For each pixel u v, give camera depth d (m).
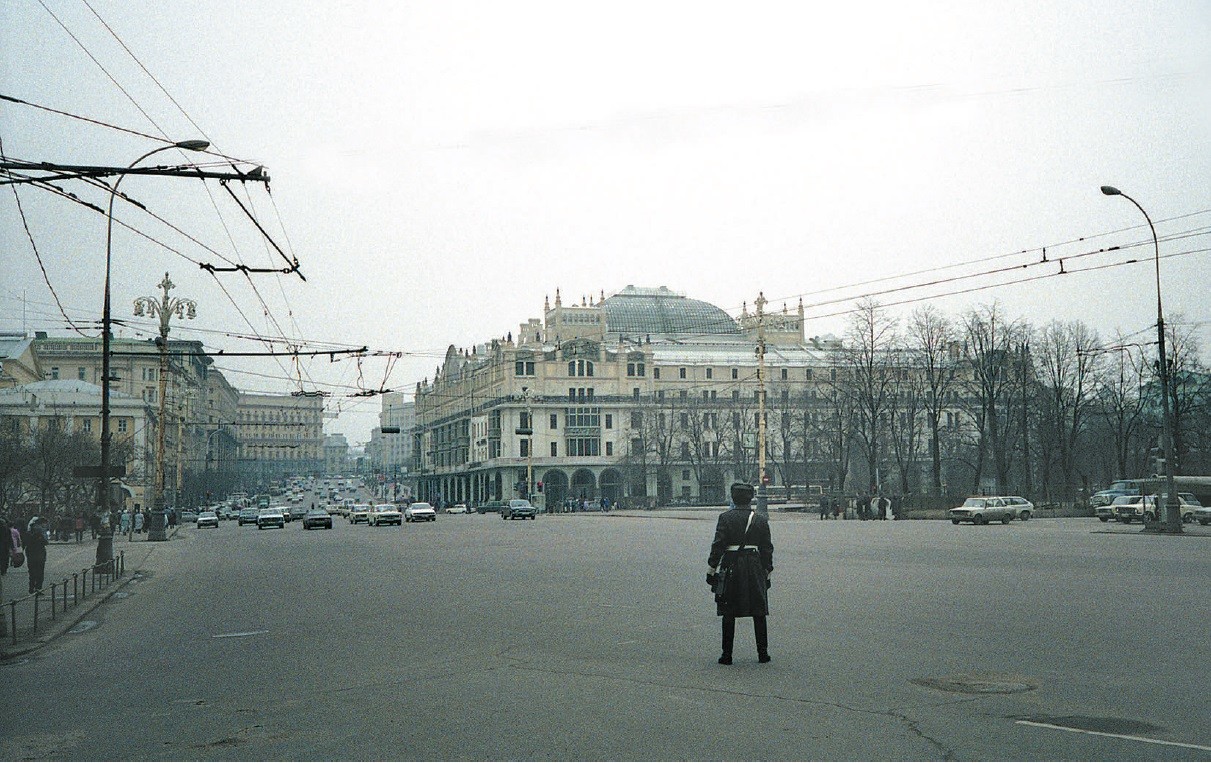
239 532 70.88
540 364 126.62
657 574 25.08
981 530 51.75
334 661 13.00
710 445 128.12
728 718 9.16
